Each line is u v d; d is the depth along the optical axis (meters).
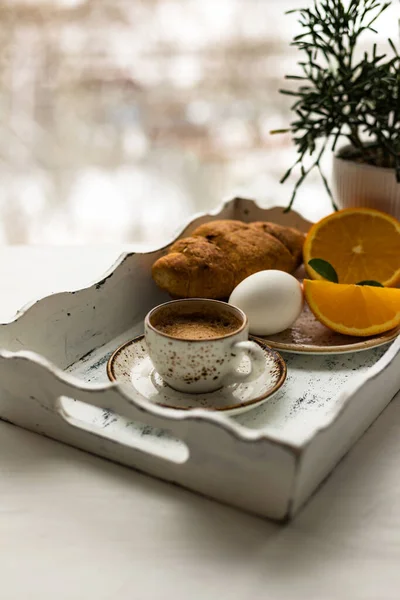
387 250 0.71
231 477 0.48
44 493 0.49
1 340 0.56
